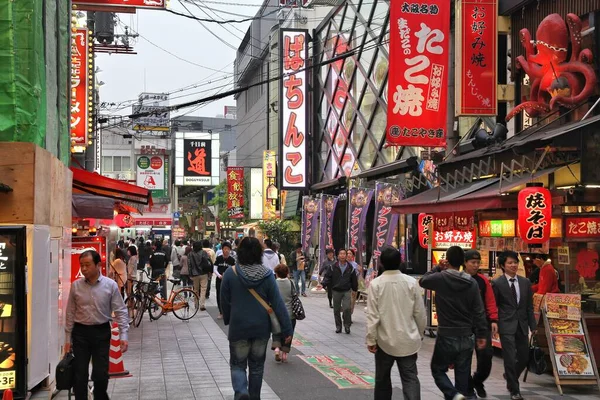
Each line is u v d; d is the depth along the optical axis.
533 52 12.45
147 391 8.34
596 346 9.12
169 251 30.84
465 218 12.32
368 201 21.39
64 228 9.34
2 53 7.84
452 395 6.80
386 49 24.92
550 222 9.18
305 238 27.39
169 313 17.42
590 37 11.26
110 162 66.12
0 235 6.86
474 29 13.25
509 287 8.07
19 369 6.83
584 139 9.09
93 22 19.98
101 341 6.76
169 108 15.91
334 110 32.22
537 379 9.27
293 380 8.99
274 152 43.47
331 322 15.70
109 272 15.23
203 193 84.50
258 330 6.32
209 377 9.23
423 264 21.53
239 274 6.36
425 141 14.22
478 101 13.25
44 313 7.62
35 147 7.29
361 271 20.34
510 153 11.05
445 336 7.01
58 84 10.51
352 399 7.88
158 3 14.62
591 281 10.07
